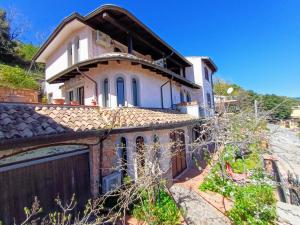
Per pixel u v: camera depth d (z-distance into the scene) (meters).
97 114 8.94
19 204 5.42
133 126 8.54
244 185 9.39
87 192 7.46
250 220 7.14
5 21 30.75
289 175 12.12
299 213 8.12
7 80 16.42
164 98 15.47
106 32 14.03
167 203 8.03
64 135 5.98
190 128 15.86
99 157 8.00
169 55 18.56
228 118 11.43
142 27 13.64
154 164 6.79
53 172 6.38
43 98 17.33
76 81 13.58
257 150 11.53
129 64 11.91
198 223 7.32
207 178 10.85
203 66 23.61
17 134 5.05
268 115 13.95
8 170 5.28
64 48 16.03
